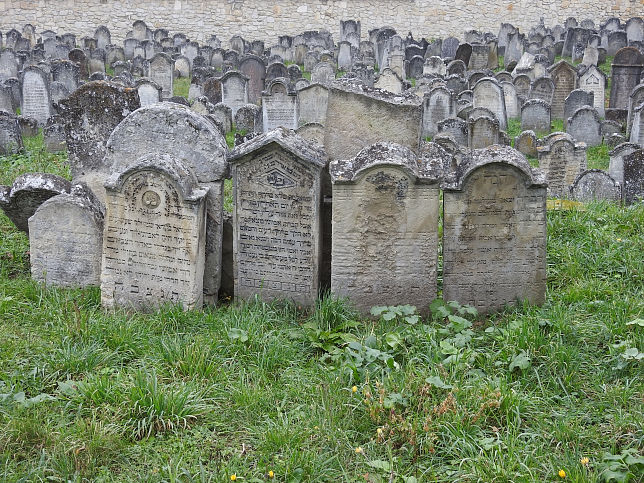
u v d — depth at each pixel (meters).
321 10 30.47
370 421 4.82
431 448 4.52
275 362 5.59
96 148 8.10
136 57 23.58
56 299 6.66
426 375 5.24
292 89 16.81
